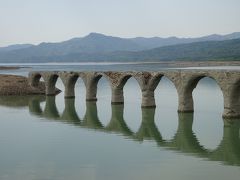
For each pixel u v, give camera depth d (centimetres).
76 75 7719
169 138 4375
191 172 3180
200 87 10019
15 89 8756
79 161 3516
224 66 16475
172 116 5581
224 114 4997
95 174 3159
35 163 3472
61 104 7150
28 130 4866
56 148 3988
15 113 6216
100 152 3816
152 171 3219
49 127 5062
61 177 3102
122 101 6831
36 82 9075
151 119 5450
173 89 9675
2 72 19238
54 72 8281
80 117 5784
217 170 3225
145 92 6206
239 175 3088
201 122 5100
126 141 4269
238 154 3684
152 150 3881
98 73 7056
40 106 6950
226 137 4312
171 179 3023
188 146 4006
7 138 4441
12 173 3209
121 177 3081
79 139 4372
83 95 8550
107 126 5109
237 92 4875
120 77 6612
